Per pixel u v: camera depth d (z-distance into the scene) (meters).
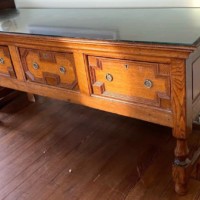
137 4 1.50
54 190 1.29
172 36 0.95
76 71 1.19
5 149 1.58
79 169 1.38
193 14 1.21
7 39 1.32
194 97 1.02
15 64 1.40
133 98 1.09
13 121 1.82
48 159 1.47
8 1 1.88
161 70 0.96
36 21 1.44
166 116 1.03
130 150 1.46
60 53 1.20
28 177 1.38
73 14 1.51
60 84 1.29
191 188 1.20
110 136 1.58
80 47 1.10
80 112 1.82
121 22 1.23
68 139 1.60
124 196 1.21
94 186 1.28
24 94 2.07
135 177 1.30
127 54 1.00
